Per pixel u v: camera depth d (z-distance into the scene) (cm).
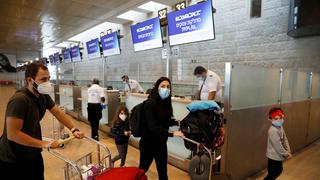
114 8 779
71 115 749
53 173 304
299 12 391
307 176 301
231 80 251
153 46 438
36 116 157
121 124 305
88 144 432
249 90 284
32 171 165
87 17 888
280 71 346
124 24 1002
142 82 865
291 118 375
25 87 157
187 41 360
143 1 706
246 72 275
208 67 634
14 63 2225
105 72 682
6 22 972
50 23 993
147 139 207
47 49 2086
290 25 417
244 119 277
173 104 345
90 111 463
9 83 2220
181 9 362
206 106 220
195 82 614
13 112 139
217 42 614
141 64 895
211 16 322
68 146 418
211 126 216
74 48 947
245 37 550
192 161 212
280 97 349
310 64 447
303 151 405
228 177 244
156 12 820
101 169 168
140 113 208
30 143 139
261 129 310
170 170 319
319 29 397
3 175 154
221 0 601
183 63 685
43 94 163
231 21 579
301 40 457
